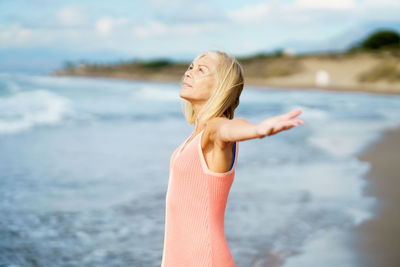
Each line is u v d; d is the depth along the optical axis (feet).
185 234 5.15
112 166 22.43
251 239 13.14
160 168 22.18
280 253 12.17
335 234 13.69
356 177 21.12
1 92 68.08
